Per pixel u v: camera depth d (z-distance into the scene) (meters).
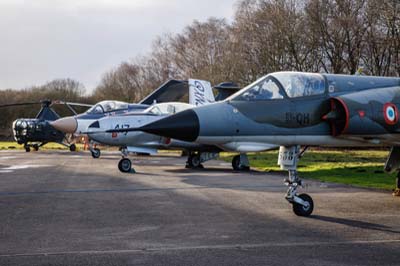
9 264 5.69
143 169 19.19
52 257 5.98
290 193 8.81
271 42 42.69
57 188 12.75
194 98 29.59
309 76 9.53
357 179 15.12
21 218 8.52
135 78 81.94
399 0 34.88
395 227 7.82
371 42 39.66
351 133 8.98
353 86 9.75
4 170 18.44
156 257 6.00
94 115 26.09
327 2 42.09
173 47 68.44
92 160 25.14
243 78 44.34
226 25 59.94
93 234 7.25
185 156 30.25
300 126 9.01
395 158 10.73
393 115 9.23
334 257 6.02
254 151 8.89
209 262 5.79
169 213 9.00
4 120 66.06
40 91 72.62
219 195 11.41
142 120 18.44
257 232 7.41
